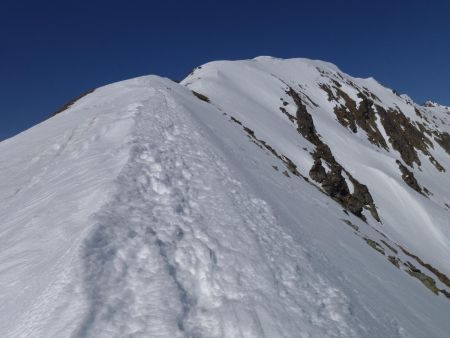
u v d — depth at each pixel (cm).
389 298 1358
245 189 1506
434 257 4538
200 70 7250
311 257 1191
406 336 1074
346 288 1121
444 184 9550
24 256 880
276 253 1069
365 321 957
